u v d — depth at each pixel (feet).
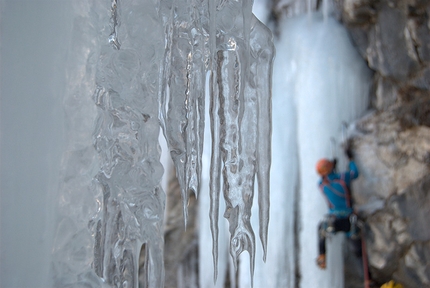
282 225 25.45
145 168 6.75
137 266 6.54
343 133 23.72
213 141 7.57
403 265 21.52
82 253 6.02
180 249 26.66
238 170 7.63
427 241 21.12
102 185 6.37
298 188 25.63
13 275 5.15
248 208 7.59
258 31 7.98
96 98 6.27
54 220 5.59
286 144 25.59
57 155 5.60
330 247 24.00
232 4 7.66
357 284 23.30
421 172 21.33
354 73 23.86
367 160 22.79
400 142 22.06
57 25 5.64
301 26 24.88
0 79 5.16
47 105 5.47
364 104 23.91
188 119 7.23
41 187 5.39
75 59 5.97
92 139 6.18
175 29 7.24
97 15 6.36
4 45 5.19
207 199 26.63
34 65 5.39
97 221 6.31
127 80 6.58
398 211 21.62
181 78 7.22
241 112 7.48
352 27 22.52
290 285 24.89
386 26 20.45
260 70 7.93
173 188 27.58
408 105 21.85
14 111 5.22
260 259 25.30
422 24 18.75
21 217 5.22
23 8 5.33
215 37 7.12
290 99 25.49
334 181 22.24
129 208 6.57
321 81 24.39
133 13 6.71
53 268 5.62
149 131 6.85
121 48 6.61
